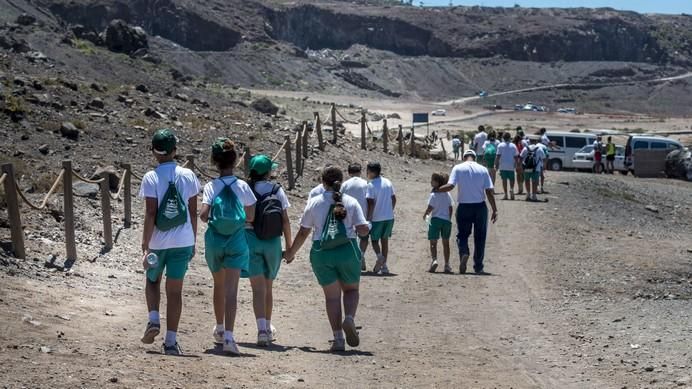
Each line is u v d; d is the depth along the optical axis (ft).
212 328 33.78
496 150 89.66
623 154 164.04
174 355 27.53
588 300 44.06
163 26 556.51
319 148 101.45
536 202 87.97
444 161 132.57
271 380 25.46
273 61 549.13
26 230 45.09
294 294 43.39
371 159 108.78
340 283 31.45
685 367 29.04
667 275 53.67
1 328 27.73
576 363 29.96
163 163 27.37
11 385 21.38
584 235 70.44
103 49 213.05
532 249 61.05
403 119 289.12
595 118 456.86
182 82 185.78
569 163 159.22
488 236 66.18
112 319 32.94
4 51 126.93
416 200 83.15
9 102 77.87
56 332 28.68
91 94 97.86
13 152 66.49
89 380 22.58
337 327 31.14
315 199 30.96
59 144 72.54
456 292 45.21
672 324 37.60
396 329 35.91
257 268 30.58
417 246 60.54
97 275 40.78
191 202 27.55
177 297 27.61
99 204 55.21
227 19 614.75
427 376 27.40
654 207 105.70
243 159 77.61
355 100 447.01
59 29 209.46
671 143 159.53
